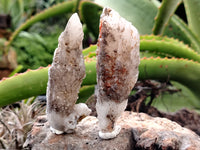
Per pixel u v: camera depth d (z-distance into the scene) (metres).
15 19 0.84
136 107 0.36
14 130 0.29
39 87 0.27
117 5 0.43
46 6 0.79
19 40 0.61
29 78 0.27
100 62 0.19
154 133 0.22
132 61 0.19
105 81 0.20
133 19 0.44
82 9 0.43
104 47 0.19
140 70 0.33
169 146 0.20
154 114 0.37
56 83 0.20
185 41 0.44
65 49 0.19
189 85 0.35
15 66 0.63
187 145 0.20
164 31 0.43
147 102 0.38
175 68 0.33
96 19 0.45
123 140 0.22
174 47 0.36
